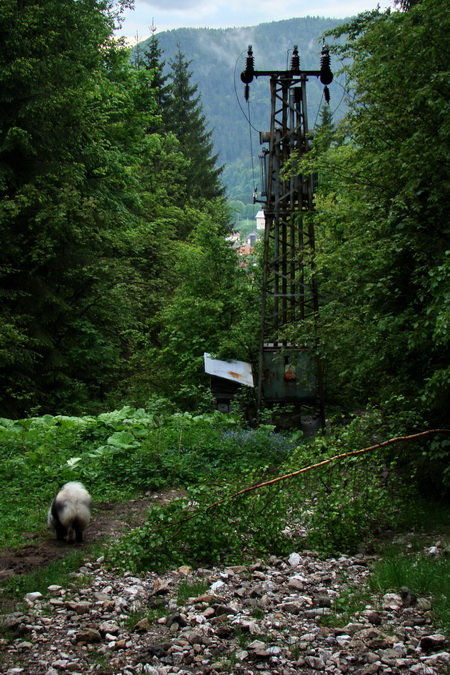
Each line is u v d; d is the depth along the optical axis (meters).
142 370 30.14
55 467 13.30
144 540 8.88
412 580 7.71
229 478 13.85
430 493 11.95
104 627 6.55
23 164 23.91
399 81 11.56
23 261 23.23
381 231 12.24
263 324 21.19
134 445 14.90
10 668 5.78
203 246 26.97
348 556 9.45
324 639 6.32
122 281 31.61
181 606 7.26
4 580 7.92
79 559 8.86
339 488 9.89
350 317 14.14
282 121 21.03
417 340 10.52
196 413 21.00
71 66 24.36
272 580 8.31
